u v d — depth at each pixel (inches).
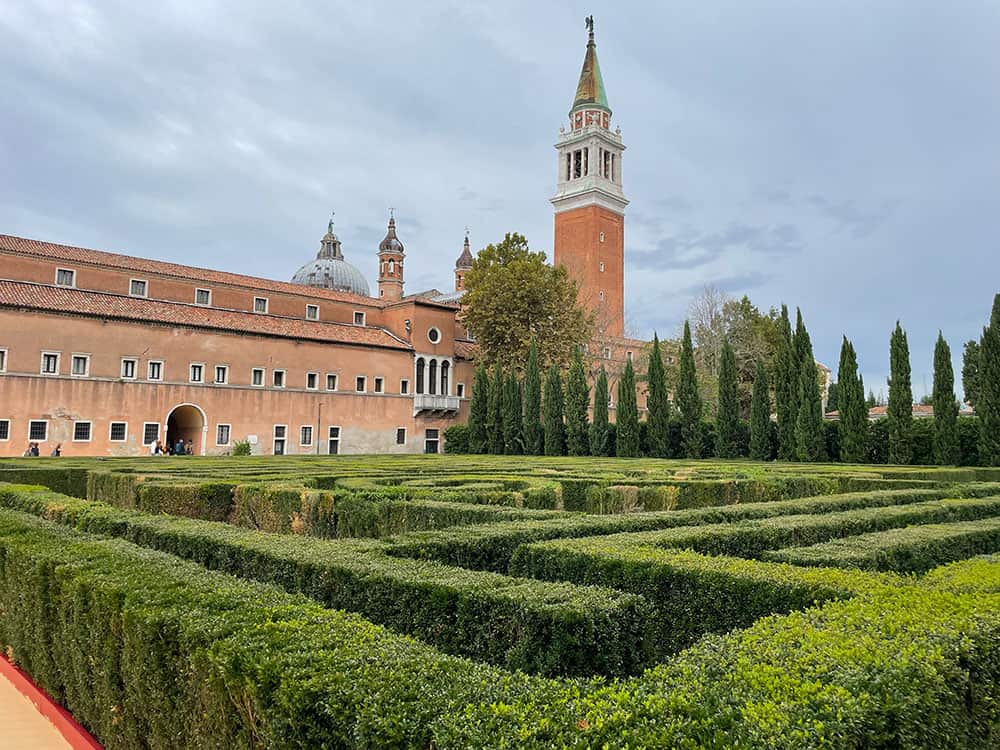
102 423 1592.0
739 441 1718.8
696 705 109.3
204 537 295.9
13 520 353.1
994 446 1326.3
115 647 193.9
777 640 141.7
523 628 174.1
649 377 1820.9
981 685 138.6
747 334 2150.6
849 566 256.4
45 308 1525.6
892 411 1475.1
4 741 218.8
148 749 176.7
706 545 289.0
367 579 214.5
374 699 115.8
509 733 102.3
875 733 108.0
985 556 269.6
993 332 1349.7
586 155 3388.3
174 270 1989.4
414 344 2285.9
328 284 3528.5
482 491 503.2
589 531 319.9
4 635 292.5
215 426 1788.9
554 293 2071.9
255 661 134.9
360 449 2091.5
